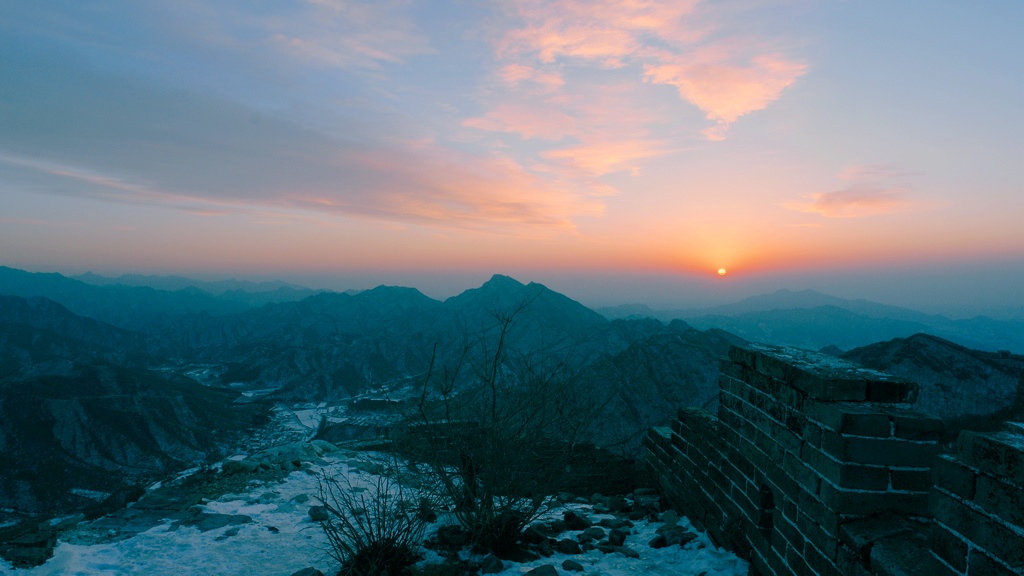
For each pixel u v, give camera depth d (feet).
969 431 6.86
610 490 24.25
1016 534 5.90
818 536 10.35
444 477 15.46
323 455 28.04
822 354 12.80
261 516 19.39
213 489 22.17
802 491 11.11
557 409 16.10
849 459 9.69
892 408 10.23
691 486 18.17
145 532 17.78
